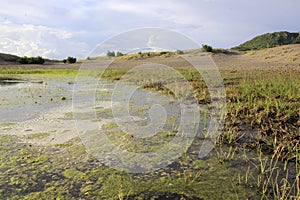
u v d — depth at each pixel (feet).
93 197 8.00
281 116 14.98
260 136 12.32
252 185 8.48
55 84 33.22
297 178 8.54
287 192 8.05
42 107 19.47
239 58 69.87
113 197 7.98
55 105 20.11
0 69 59.41
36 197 8.00
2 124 15.11
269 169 9.43
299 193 7.61
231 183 8.65
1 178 9.04
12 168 9.75
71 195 8.10
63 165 10.02
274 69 37.96
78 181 8.89
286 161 9.97
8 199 7.89
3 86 31.40
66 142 12.32
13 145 11.94
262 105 16.88
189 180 8.90
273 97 19.04
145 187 8.54
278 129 13.30
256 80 26.48
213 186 8.50
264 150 11.15
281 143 11.25
